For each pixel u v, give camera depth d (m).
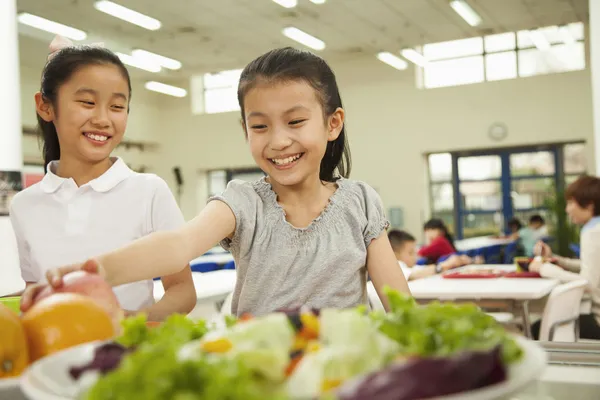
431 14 10.51
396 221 12.97
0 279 1.36
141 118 14.68
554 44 11.88
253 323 0.50
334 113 1.11
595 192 3.32
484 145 12.33
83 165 1.37
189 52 12.13
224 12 9.91
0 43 4.24
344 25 10.88
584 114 11.54
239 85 1.07
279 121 1.02
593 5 5.21
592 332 3.18
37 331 0.59
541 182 12.16
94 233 1.34
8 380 0.52
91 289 0.66
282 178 1.05
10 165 4.25
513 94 12.10
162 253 0.91
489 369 0.41
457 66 12.72
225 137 14.65
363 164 13.31
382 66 13.15
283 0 9.23
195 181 14.94
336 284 1.15
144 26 10.09
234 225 1.16
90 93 1.21
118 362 0.49
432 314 0.53
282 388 0.42
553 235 10.75
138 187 1.39
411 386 0.38
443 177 12.99
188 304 1.26
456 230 12.83
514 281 3.17
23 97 11.62
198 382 0.37
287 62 1.03
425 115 12.80
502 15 10.68
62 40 1.44
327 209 1.19
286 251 1.15
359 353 0.45
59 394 0.46
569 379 0.64
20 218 1.38
